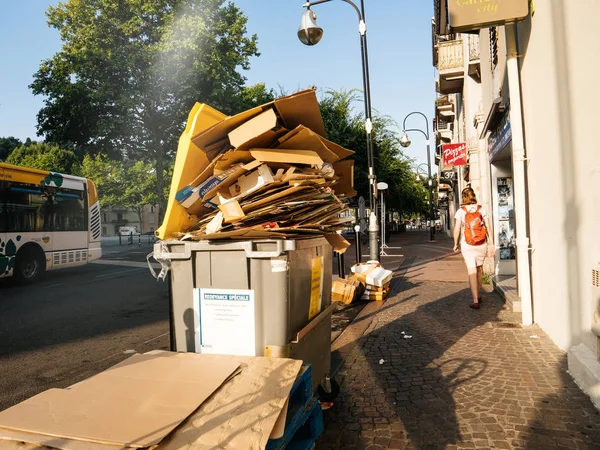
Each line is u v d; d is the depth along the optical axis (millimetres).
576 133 3951
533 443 2822
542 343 4848
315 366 3137
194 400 2004
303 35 10570
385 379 4047
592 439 2838
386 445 2898
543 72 4758
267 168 2742
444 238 33812
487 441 2877
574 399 3412
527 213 5902
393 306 7332
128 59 21078
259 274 2713
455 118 24688
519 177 5707
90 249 13578
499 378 3906
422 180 38281
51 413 1899
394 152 28297
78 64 20875
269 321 2703
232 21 23484
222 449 1701
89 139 23312
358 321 6371
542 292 5316
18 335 6156
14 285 11148
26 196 11500
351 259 16672
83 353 5316
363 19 11117
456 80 17547
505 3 5047
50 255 12078
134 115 23000
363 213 25469
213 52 21781
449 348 4859
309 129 2834
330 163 3357
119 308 7906
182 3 21719
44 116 22141
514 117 5699
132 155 25297
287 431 2115
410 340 5254
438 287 9070
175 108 22828
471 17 5117
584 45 3707
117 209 78812
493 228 9703
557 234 4586
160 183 24359
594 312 3525
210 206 3031
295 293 2818
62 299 8906
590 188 3707
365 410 3428
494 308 6781
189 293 2891
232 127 2826
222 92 22203
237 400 2035
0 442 1723
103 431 1742
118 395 2064
